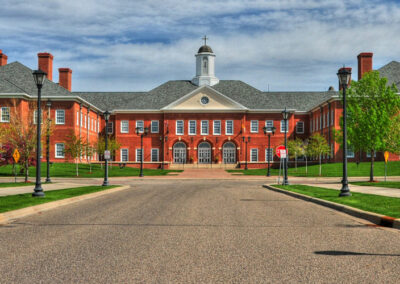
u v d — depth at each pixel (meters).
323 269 6.52
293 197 19.89
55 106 55.28
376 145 31.09
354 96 33.19
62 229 10.34
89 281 5.88
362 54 57.44
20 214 13.15
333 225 11.01
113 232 9.89
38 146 18.20
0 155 34.97
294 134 67.50
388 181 31.66
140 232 9.88
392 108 32.22
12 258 7.26
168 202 17.30
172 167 62.34
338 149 54.66
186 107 65.25
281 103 69.69
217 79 71.19
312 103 69.50
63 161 55.38
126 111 66.44
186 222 11.51
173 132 65.19
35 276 6.13
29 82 55.91
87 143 46.34
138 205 16.11
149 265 6.77
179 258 7.25
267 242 8.67
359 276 6.12
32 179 37.03
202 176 45.78
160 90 69.69
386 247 8.20
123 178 42.22
